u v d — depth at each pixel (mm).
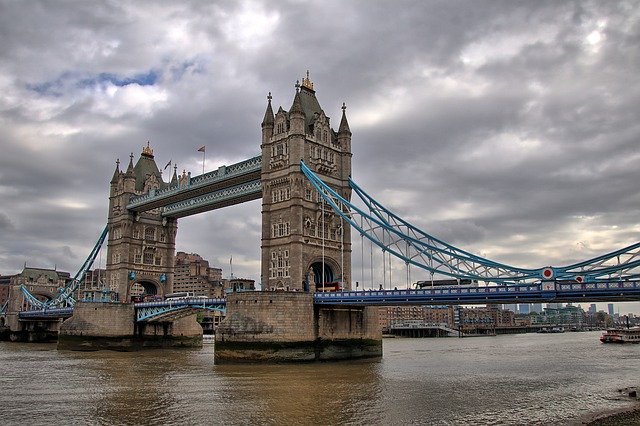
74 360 87375
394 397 49188
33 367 76188
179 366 75750
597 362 88938
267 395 50188
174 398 49156
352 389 53469
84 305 113000
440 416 41469
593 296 59531
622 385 57719
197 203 117625
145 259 130750
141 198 125375
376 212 87688
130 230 129125
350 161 98562
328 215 94062
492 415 41781
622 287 57688
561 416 41469
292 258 87750
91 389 54844
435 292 69625
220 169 105750
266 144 95500
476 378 63062
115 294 124812
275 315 75750
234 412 43000
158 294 131875
